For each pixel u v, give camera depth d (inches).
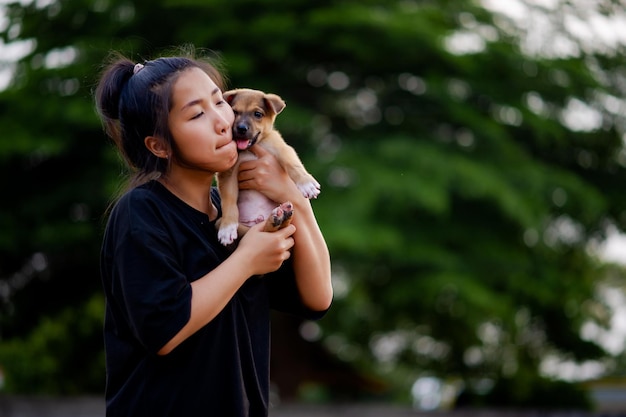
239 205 132.8
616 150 899.4
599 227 903.7
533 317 890.1
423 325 928.3
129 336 117.7
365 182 722.8
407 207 763.4
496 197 735.7
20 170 820.0
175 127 118.6
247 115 140.6
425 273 766.5
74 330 587.2
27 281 845.8
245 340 119.8
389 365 1173.1
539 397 723.4
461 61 781.9
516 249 827.4
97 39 775.1
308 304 132.4
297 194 132.2
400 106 848.3
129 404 114.3
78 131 779.4
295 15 805.2
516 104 815.7
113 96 124.8
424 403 1151.6
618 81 877.2
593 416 682.2
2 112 795.4
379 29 767.7
